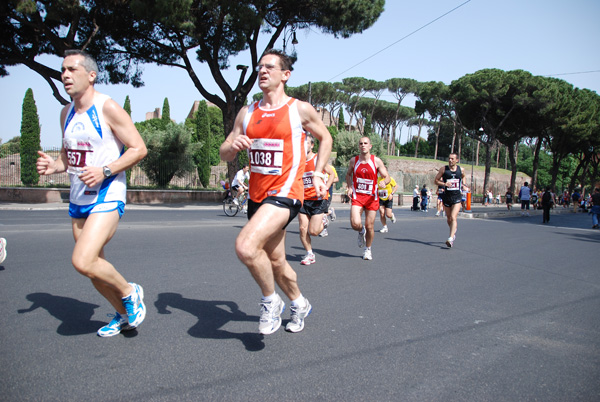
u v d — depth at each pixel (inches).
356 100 2977.4
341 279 222.2
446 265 273.3
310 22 834.2
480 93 1509.6
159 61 848.9
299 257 288.4
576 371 119.4
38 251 253.9
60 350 117.6
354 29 802.8
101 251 125.0
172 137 1000.2
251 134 126.1
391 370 114.3
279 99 127.1
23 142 964.6
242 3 713.6
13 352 114.7
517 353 131.3
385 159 1818.4
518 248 366.0
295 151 124.5
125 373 105.3
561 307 185.5
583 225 756.6
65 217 493.7
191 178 1035.9
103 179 116.1
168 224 447.2
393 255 305.6
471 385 107.7
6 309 149.9
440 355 126.6
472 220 703.7
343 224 536.1
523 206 985.5
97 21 757.9
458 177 343.3
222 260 253.9
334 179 302.2
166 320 146.5
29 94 974.4
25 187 776.3
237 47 763.4
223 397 95.4
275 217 118.5
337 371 112.0
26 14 658.2
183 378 103.8
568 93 1718.8
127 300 126.6
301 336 137.2
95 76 122.2
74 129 121.1
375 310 169.2
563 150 1855.3
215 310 159.8
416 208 1131.3
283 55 127.0
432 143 3966.5
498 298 196.5
